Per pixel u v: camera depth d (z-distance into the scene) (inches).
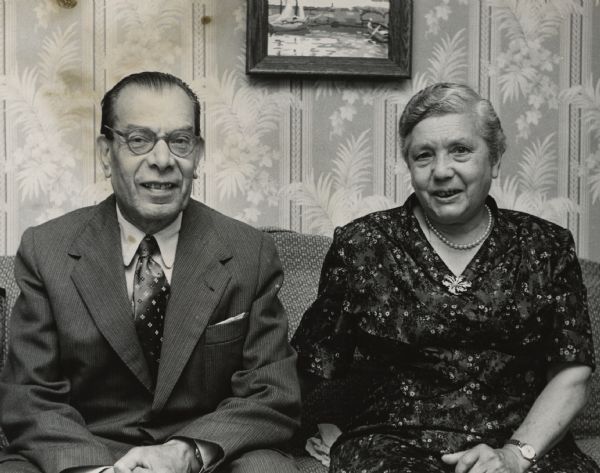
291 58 94.0
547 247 71.9
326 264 76.7
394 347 71.2
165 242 71.6
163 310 69.3
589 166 100.0
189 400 69.4
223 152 95.0
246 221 95.7
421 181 70.9
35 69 91.5
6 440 76.9
